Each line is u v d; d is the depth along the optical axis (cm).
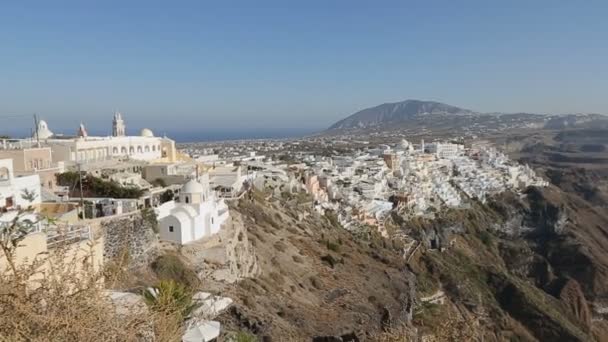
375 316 3653
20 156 3622
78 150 4547
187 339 1445
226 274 2977
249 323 2423
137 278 2445
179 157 6500
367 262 5353
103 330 603
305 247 4759
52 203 2789
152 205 3331
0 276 602
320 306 3478
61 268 701
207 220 3206
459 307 6706
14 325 543
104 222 2516
